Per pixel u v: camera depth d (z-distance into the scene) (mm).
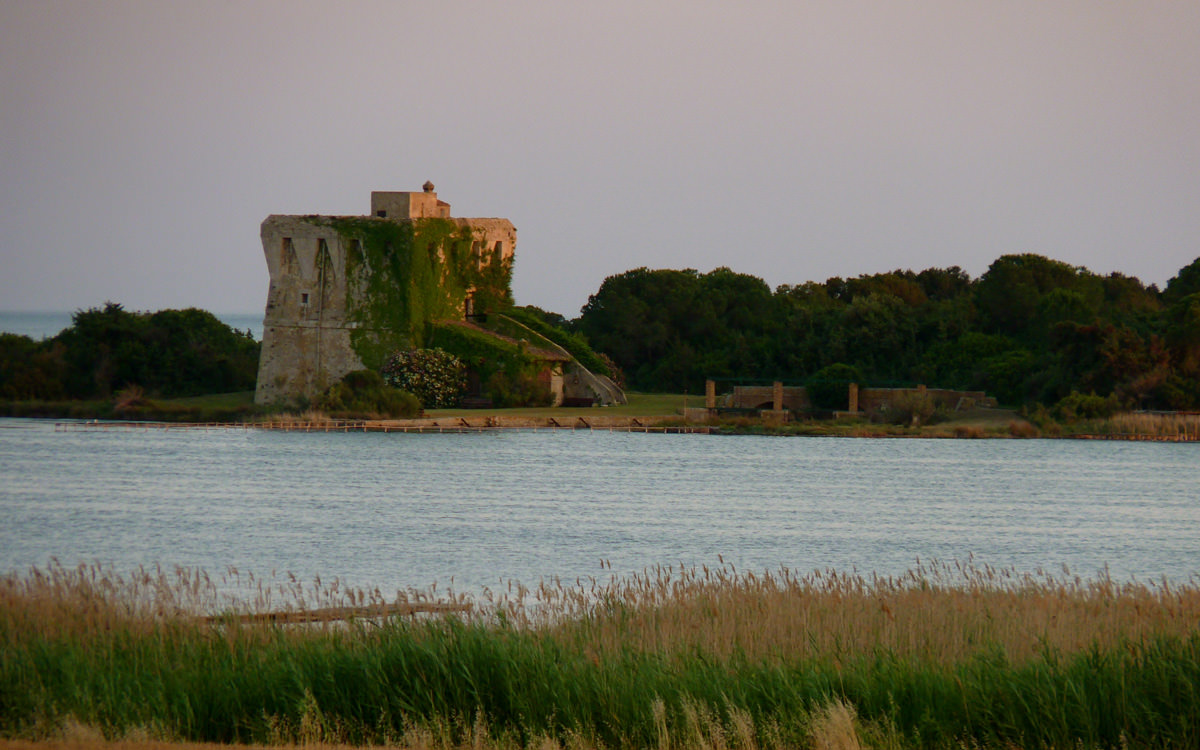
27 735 75250
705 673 82312
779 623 97188
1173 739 75312
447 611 102562
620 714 78062
